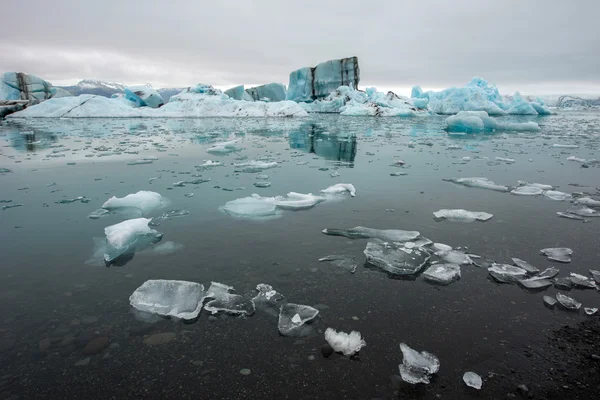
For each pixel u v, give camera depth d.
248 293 2.10
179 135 11.84
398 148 8.76
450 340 1.68
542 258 2.61
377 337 1.70
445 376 1.45
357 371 1.48
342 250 2.71
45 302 2.00
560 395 1.35
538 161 6.84
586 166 6.27
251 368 1.49
